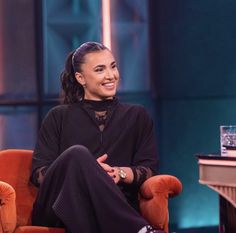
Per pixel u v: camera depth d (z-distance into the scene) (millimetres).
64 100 6145
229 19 9422
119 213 5062
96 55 5852
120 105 6023
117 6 9383
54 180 5336
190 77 9523
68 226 5078
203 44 9477
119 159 5844
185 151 9516
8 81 8875
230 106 9516
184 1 9461
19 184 6000
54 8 9078
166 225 5582
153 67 9531
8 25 8859
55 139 5879
